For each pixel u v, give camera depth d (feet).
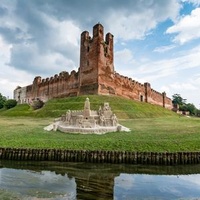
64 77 344.69
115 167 76.33
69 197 50.70
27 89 449.89
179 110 521.24
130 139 95.35
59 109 238.27
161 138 98.22
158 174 70.59
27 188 55.16
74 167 75.15
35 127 132.98
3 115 278.05
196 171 74.23
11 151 83.05
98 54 293.23
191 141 93.56
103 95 280.31
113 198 51.34
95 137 100.07
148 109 282.15
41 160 81.71
